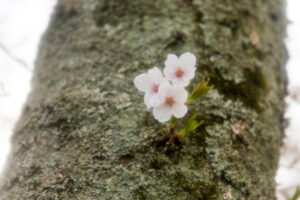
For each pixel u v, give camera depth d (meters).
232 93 0.85
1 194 0.81
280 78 0.97
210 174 0.78
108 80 0.84
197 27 0.90
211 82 0.85
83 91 0.84
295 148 1.72
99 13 0.93
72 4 0.98
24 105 0.92
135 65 0.86
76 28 0.94
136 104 0.82
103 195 0.76
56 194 0.77
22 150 0.84
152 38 0.88
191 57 0.77
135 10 0.92
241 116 0.84
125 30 0.90
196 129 0.80
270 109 0.90
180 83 0.76
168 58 0.77
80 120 0.82
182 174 0.77
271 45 0.98
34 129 0.84
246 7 0.96
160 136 0.79
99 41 0.90
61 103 0.84
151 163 0.77
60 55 0.92
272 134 0.89
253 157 0.83
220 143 0.81
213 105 0.83
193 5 0.92
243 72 0.88
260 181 0.83
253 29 0.95
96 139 0.79
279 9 1.07
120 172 0.77
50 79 0.90
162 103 0.77
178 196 0.76
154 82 0.77
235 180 0.79
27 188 0.78
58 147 0.80
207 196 0.77
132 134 0.79
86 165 0.78
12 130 0.90
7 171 0.83
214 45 0.89
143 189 0.76
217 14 0.92
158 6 0.92
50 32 0.99
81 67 0.87
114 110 0.81
